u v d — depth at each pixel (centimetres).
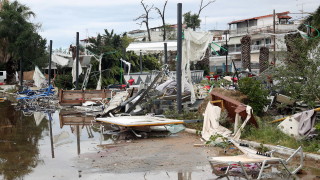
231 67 4694
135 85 2991
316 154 930
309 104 1274
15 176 841
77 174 850
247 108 1175
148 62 5119
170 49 2741
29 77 5538
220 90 1553
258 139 1139
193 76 3064
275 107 1560
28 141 1312
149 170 871
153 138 1327
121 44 4978
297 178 783
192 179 791
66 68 5116
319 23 2625
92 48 4634
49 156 1054
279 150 1009
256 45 5906
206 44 1808
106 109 2005
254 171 840
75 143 1264
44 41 5516
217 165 907
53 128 1644
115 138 1351
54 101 2988
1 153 1100
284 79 1390
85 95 2681
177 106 1672
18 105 2822
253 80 1550
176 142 1232
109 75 4409
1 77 5544
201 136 1330
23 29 5409
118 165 927
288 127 1125
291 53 1400
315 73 1305
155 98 1903
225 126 1328
